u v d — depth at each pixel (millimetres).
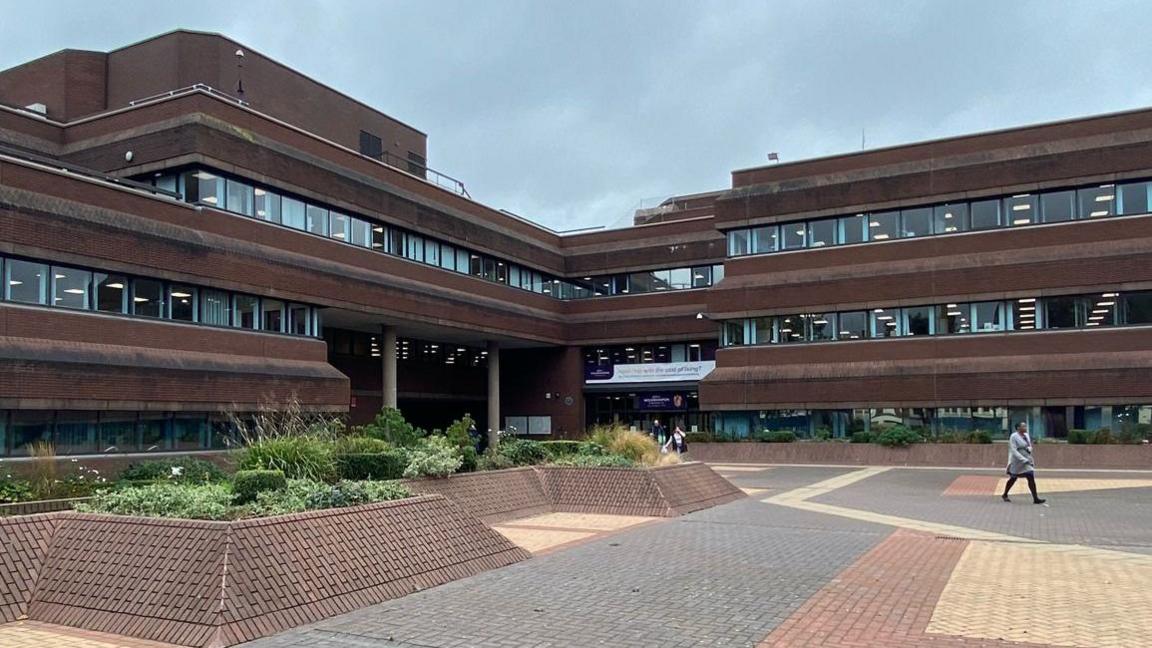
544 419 54000
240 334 30016
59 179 24656
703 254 50250
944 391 37812
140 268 26344
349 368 42906
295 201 33750
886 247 40469
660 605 8922
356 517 9992
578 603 9055
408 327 42469
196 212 28969
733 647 7305
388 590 9461
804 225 42656
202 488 11727
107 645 7680
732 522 16078
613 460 19875
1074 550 12469
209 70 37125
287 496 11125
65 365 23500
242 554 8406
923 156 40094
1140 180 35844
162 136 29500
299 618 8320
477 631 7945
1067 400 35406
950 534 14227
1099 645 7344
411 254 40906
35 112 36094
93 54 37875
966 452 35188
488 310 45500
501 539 11883
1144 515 17000
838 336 41188
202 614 7883
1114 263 35375
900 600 9102
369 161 38062
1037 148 37406
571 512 17906
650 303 51688
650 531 14797
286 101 41000
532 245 50781
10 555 8977
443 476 16062
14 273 23312
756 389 41938
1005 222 38250
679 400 51156
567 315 53969
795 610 8656
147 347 26500
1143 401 34125
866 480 27281
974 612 8547
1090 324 36062
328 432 18469
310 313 33969
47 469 17297
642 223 63656
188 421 27484
